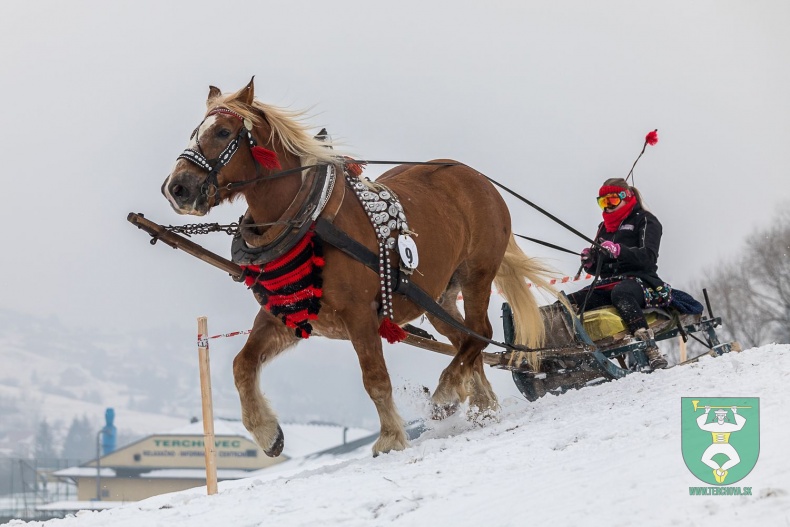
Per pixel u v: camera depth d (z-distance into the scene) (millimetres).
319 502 6832
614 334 11172
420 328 10656
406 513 6293
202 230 8523
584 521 5363
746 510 5074
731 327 42062
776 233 44969
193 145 8188
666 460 6223
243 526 6531
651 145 11844
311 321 8844
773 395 7703
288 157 8570
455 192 10094
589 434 7742
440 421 10125
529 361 10938
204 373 8828
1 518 43594
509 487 6430
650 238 11500
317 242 8367
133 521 7113
